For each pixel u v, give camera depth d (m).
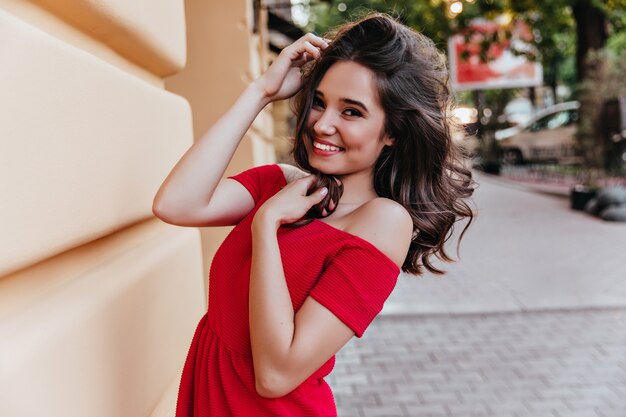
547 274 7.12
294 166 1.67
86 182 1.36
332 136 1.40
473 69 19.75
